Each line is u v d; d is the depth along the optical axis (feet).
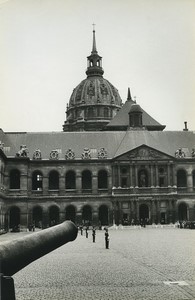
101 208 335.26
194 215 328.49
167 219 321.73
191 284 67.62
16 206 317.22
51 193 327.47
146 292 61.52
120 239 183.42
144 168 328.08
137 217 321.11
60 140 348.38
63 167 331.36
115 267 89.30
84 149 336.70
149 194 323.57
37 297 59.47
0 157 288.10
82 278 75.56
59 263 99.96
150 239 177.17
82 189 329.72
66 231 54.44
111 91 532.32
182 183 342.03
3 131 352.49
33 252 46.52
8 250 43.34
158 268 86.33
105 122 504.43
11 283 41.50
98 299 57.36
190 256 107.96
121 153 330.95
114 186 326.65
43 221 322.55
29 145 341.41
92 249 137.39
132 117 358.84
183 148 346.54
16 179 334.24
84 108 519.60
